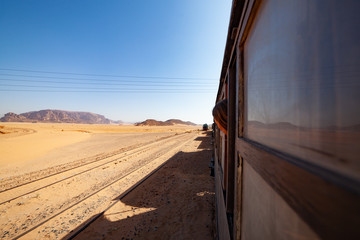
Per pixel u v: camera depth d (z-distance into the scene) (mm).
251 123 1343
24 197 6176
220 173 3906
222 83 4629
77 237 4051
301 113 618
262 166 847
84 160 11906
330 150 468
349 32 432
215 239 3826
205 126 57125
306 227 539
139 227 4348
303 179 463
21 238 4059
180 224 4406
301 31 638
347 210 270
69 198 6105
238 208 1556
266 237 907
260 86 1116
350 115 411
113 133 39562
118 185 7254
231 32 2094
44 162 11352
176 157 12586
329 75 493
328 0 510
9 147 15188
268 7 984
